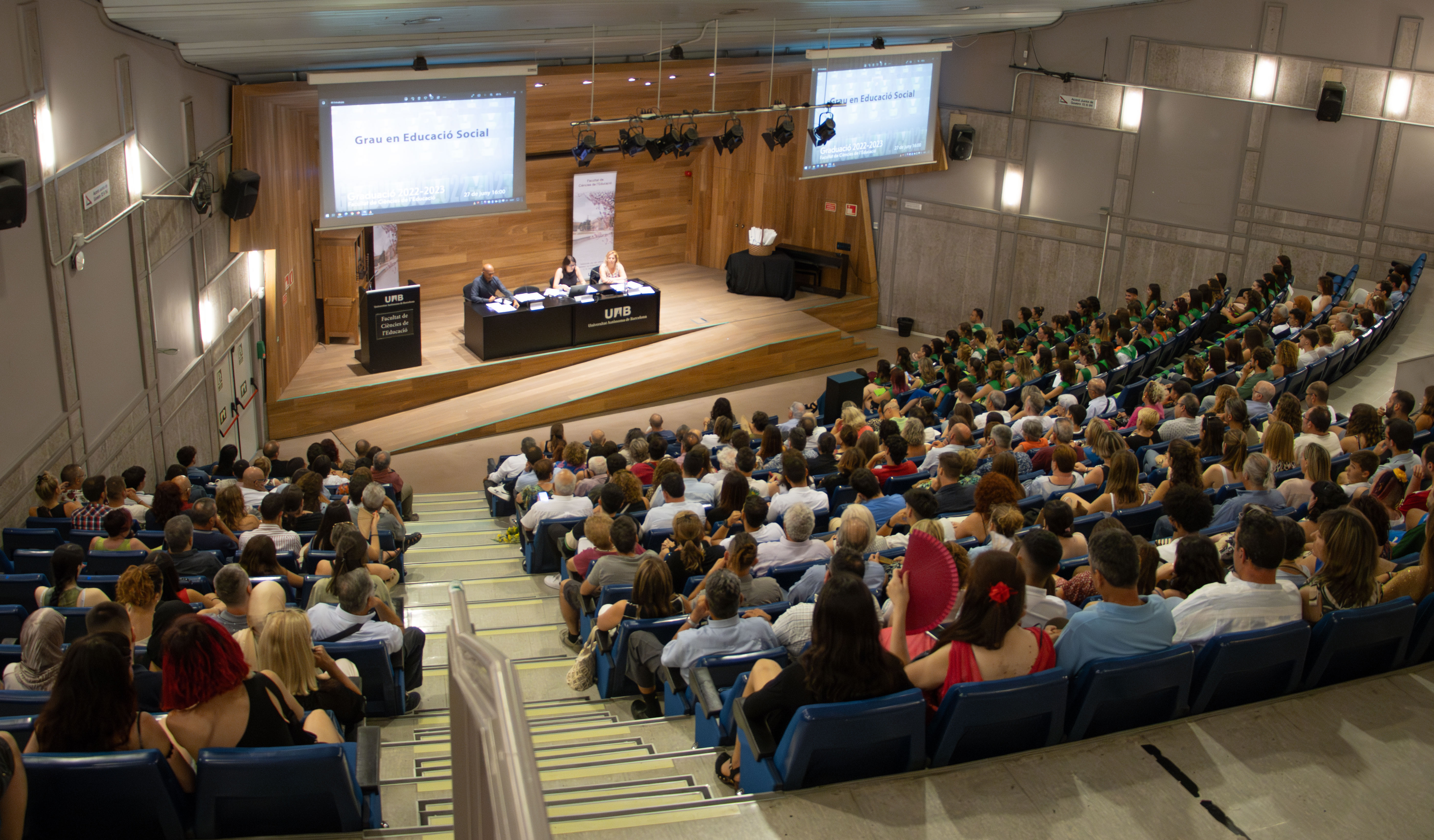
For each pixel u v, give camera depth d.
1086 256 18.14
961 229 19.23
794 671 3.39
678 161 20.17
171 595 5.25
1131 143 17.25
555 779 3.93
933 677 3.42
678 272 20.67
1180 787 3.38
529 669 6.36
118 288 9.22
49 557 6.35
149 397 9.91
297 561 6.56
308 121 14.16
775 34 14.98
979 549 5.36
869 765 3.35
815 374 18.06
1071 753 3.51
